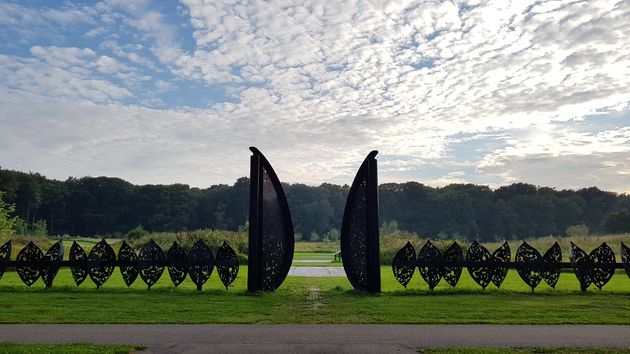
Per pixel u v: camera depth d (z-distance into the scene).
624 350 6.98
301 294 12.81
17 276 16.97
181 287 14.21
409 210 100.38
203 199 99.06
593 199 109.62
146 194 91.88
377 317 9.51
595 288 14.31
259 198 13.50
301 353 6.82
